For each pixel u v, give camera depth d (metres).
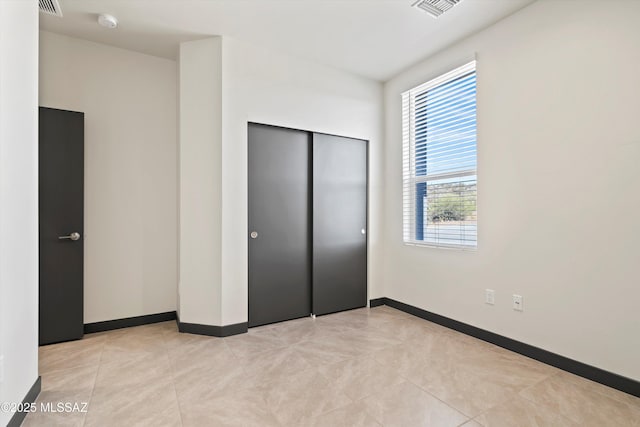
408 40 2.86
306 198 3.33
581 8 2.07
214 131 2.79
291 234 3.24
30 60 1.73
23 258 1.64
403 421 1.61
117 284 2.95
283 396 1.83
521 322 2.40
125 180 3.00
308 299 3.35
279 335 2.80
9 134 1.50
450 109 3.04
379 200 3.75
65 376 2.04
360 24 2.61
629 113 1.88
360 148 3.66
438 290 3.10
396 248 3.61
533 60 2.33
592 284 2.02
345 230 3.55
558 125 2.19
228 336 2.78
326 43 2.92
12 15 1.53
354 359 2.31
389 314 3.41
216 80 2.79
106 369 2.14
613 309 1.93
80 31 2.70
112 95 2.95
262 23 2.60
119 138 2.97
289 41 2.88
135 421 1.61
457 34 2.76
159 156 3.15
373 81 3.70
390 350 2.47
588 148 2.04
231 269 2.83
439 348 2.51
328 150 3.43
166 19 2.53
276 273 3.15
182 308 2.84
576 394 1.86
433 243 3.21
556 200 2.21
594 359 2.01
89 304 2.83
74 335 2.64
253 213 3.02
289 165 3.22
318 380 2.01
